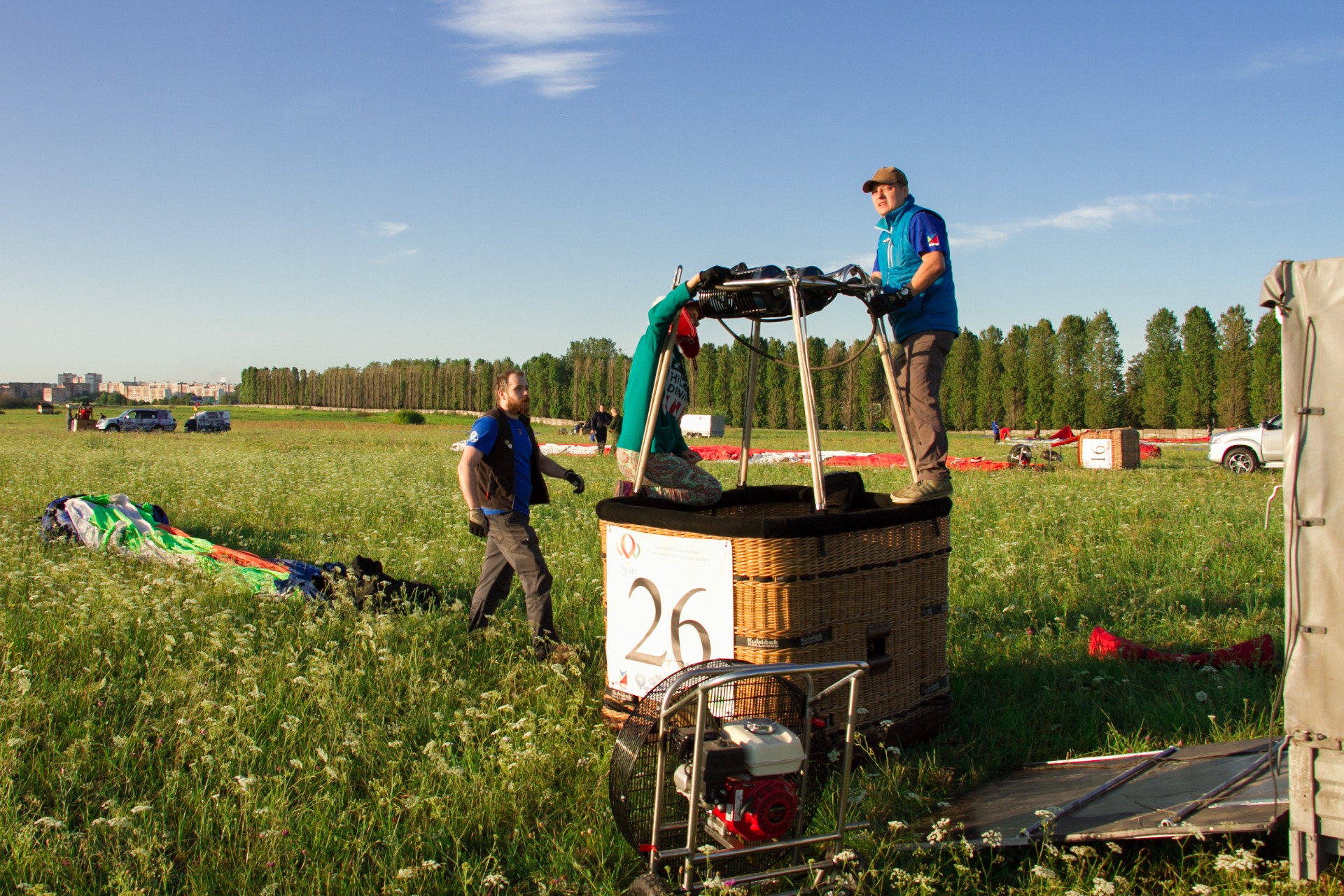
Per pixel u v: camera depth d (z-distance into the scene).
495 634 5.75
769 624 3.79
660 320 4.63
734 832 2.93
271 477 15.85
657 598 4.12
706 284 4.36
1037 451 23.41
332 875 3.03
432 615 6.09
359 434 50.34
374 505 12.27
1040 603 6.80
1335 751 2.77
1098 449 22.11
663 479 4.92
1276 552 8.40
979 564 7.77
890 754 4.11
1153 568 8.12
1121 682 5.08
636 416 4.79
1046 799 3.61
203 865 3.09
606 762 3.89
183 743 3.92
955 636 5.98
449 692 4.67
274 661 5.04
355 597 6.45
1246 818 3.07
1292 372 2.77
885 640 4.17
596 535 9.59
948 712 4.52
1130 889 2.98
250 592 6.76
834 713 3.92
